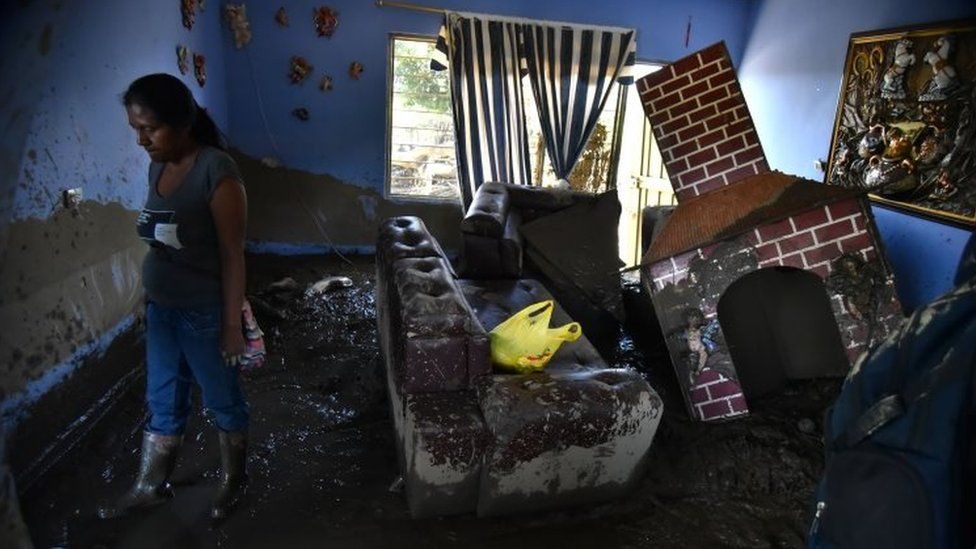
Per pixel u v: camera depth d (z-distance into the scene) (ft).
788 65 16.62
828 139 14.82
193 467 8.61
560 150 18.28
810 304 11.59
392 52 18.02
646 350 13.66
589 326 14.44
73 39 9.57
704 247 9.91
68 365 9.25
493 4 17.78
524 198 15.85
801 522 8.21
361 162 18.81
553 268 14.64
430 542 7.42
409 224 11.66
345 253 19.40
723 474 9.00
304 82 17.89
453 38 17.02
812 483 8.88
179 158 6.34
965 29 10.99
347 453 9.20
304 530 7.54
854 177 13.65
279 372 11.65
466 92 17.44
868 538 2.62
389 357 9.57
